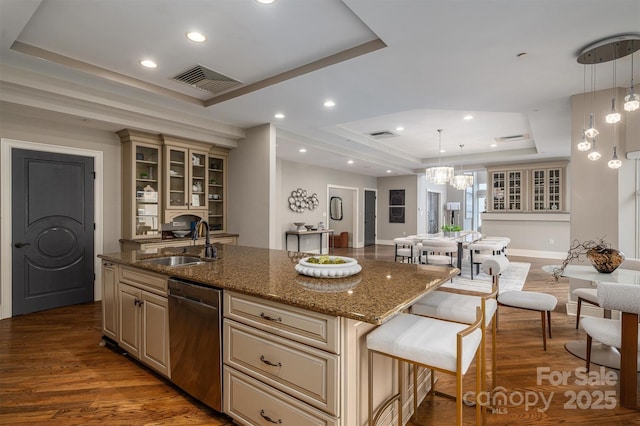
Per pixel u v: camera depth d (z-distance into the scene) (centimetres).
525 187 850
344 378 141
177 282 211
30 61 280
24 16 214
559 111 406
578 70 287
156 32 245
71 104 353
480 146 722
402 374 180
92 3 211
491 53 256
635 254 329
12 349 284
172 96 368
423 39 236
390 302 147
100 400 209
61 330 328
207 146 504
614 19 210
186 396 214
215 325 188
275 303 162
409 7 198
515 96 354
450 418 193
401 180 1093
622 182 328
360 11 203
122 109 372
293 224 820
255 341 170
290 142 565
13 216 365
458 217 1310
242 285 179
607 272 260
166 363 222
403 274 210
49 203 391
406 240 646
